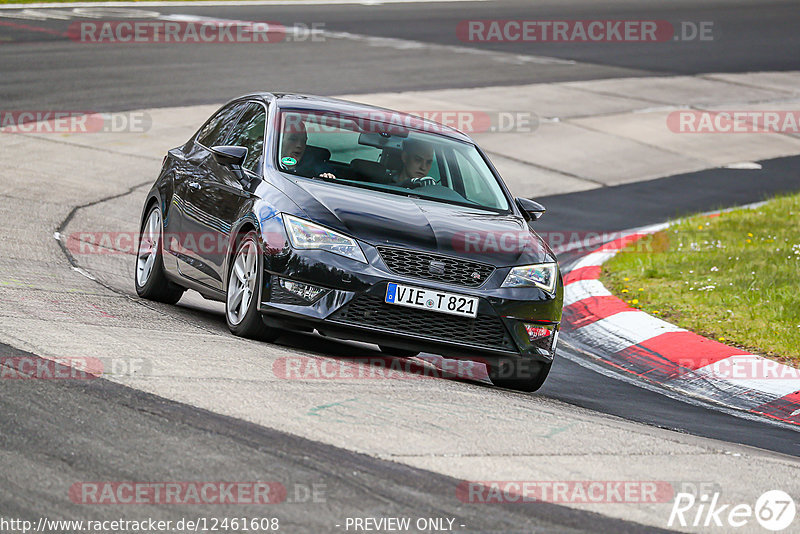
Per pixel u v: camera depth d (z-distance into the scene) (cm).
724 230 5159
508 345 2538
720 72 10756
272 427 1803
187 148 3244
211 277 2789
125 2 12231
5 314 2438
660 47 12050
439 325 2480
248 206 2631
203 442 1691
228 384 2045
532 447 1902
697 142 7888
